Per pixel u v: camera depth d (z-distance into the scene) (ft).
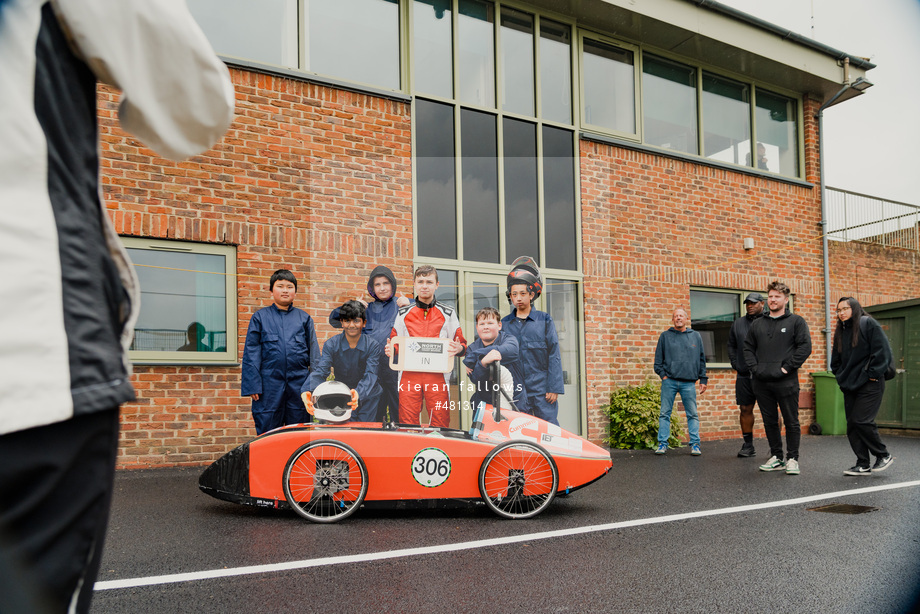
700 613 8.01
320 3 21.93
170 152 3.27
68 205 2.50
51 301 2.34
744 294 31.17
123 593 8.64
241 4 20.75
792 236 33.04
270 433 12.70
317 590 8.79
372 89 20.77
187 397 18.34
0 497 2.24
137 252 17.44
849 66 34.32
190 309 18.07
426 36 23.58
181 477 16.99
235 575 9.41
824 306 33.76
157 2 2.80
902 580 9.19
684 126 31.04
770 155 34.22
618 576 9.46
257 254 17.76
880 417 33.58
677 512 13.75
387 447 12.37
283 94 19.03
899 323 32.96
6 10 2.37
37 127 2.38
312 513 12.63
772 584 9.11
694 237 29.30
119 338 2.83
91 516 2.50
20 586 2.25
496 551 10.71
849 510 14.02
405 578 9.30
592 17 27.12
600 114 27.66
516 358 9.45
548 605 8.29
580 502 14.76
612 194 27.02
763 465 19.76
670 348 23.85
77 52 2.67
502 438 12.61
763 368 19.69
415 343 9.39
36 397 2.25
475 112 22.75
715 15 29.58
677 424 26.04
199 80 3.02
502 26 25.13
